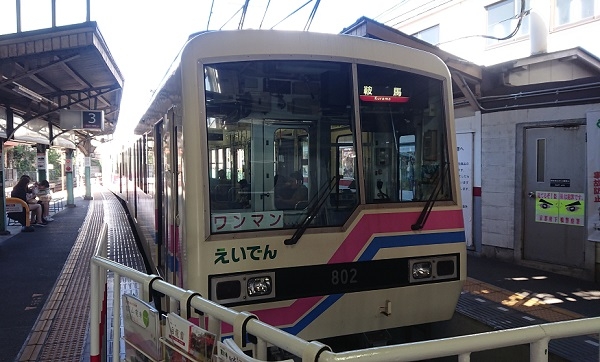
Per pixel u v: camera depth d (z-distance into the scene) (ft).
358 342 12.64
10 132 34.81
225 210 10.19
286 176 10.73
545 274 21.34
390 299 11.32
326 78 11.07
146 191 21.99
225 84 10.32
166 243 14.14
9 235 37.52
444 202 12.06
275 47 10.61
